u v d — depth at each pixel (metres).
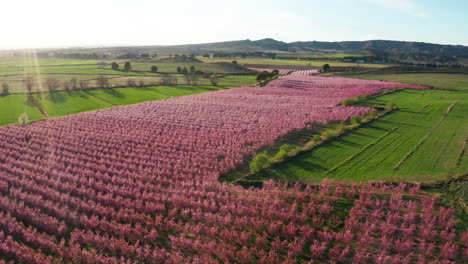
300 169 36.00
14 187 32.72
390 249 22.38
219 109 69.69
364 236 23.25
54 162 39.19
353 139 46.00
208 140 47.97
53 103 78.62
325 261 21.61
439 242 22.78
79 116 63.41
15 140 47.81
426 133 47.66
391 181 31.06
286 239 24.02
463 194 27.64
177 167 37.62
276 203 28.12
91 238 23.84
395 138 45.81
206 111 67.88
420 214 25.66
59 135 50.69
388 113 60.91
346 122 56.78
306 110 66.75
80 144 45.94
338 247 22.27
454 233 23.23
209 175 34.91
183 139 48.50
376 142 44.28
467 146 40.88
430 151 39.72
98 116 63.41
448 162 35.72
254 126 54.97
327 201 28.05
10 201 29.53
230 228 25.55
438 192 28.67
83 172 35.88
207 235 24.78
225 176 35.88
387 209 26.83
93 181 33.38
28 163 38.16
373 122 54.94
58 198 30.03
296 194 29.70
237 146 44.38
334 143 44.38
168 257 22.03
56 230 25.17
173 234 24.88
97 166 37.66
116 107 72.69
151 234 24.02
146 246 22.83
